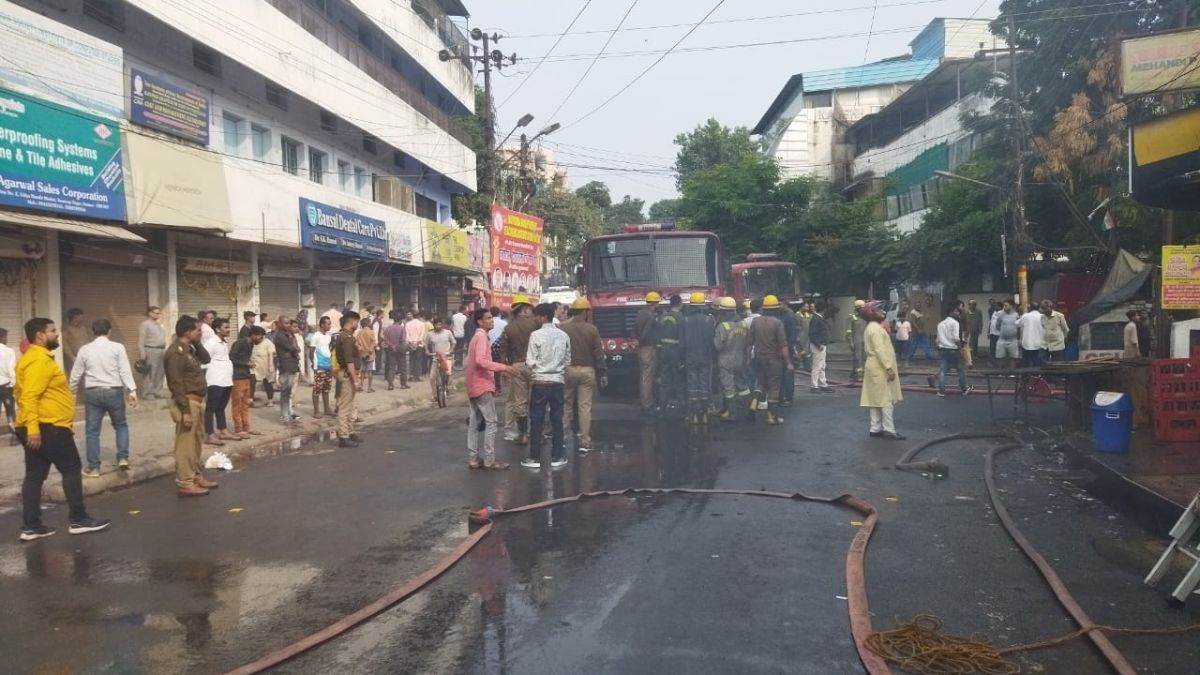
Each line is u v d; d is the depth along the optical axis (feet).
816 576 19.12
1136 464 28.89
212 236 59.67
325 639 15.64
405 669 14.51
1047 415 46.26
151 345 51.31
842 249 115.65
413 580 18.75
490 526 23.40
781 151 153.89
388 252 86.02
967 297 97.45
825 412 47.19
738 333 43.88
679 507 25.73
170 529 24.31
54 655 15.31
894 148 128.26
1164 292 36.73
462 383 72.74
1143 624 16.38
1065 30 75.36
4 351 37.70
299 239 68.18
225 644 15.78
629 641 15.48
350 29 85.56
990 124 88.38
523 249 94.17
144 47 54.80
